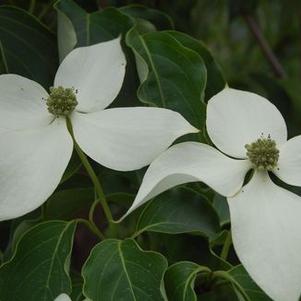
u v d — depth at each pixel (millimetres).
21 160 293
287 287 262
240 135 305
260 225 275
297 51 677
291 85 551
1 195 286
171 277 286
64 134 303
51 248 299
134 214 347
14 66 347
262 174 294
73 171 324
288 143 307
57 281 293
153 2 454
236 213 278
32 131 304
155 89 340
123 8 385
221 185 287
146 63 333
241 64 725
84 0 383
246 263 267
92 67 323
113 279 283
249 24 567
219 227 312
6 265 293
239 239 271
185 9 487
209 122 305
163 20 388
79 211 358
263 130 309
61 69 323
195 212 314
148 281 282
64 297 275
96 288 280
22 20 354
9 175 289
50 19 394
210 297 311
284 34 670
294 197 288
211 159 293
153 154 292
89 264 284
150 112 298
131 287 281
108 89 317
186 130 292
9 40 350
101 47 325
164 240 328
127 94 347
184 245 327
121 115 301
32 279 293
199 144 294
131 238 293
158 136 293
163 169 285
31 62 350
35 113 312
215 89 358
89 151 297
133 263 286
